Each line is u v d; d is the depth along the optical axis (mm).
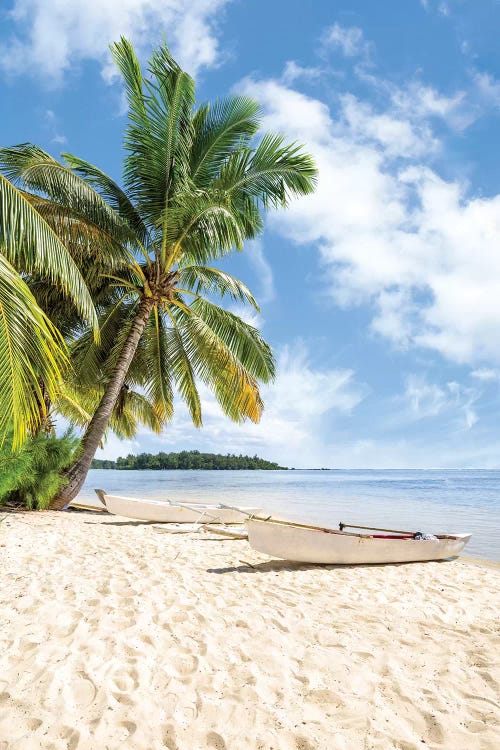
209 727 2668
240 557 7469
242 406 12367
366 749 2514
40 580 5277
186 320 12539
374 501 23531
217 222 10094
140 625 4082
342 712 2854
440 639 4078
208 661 3482
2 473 8359
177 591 5199
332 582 6172
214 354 12000
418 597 5527
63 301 11906
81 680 3082
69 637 3732
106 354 13320
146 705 2848
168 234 11570
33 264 6672
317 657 3617
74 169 11312
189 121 11883
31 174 9023
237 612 4629
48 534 8328
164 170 11297
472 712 2885
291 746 2523
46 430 12195
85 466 12156
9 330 4672
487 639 4078
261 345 12828
